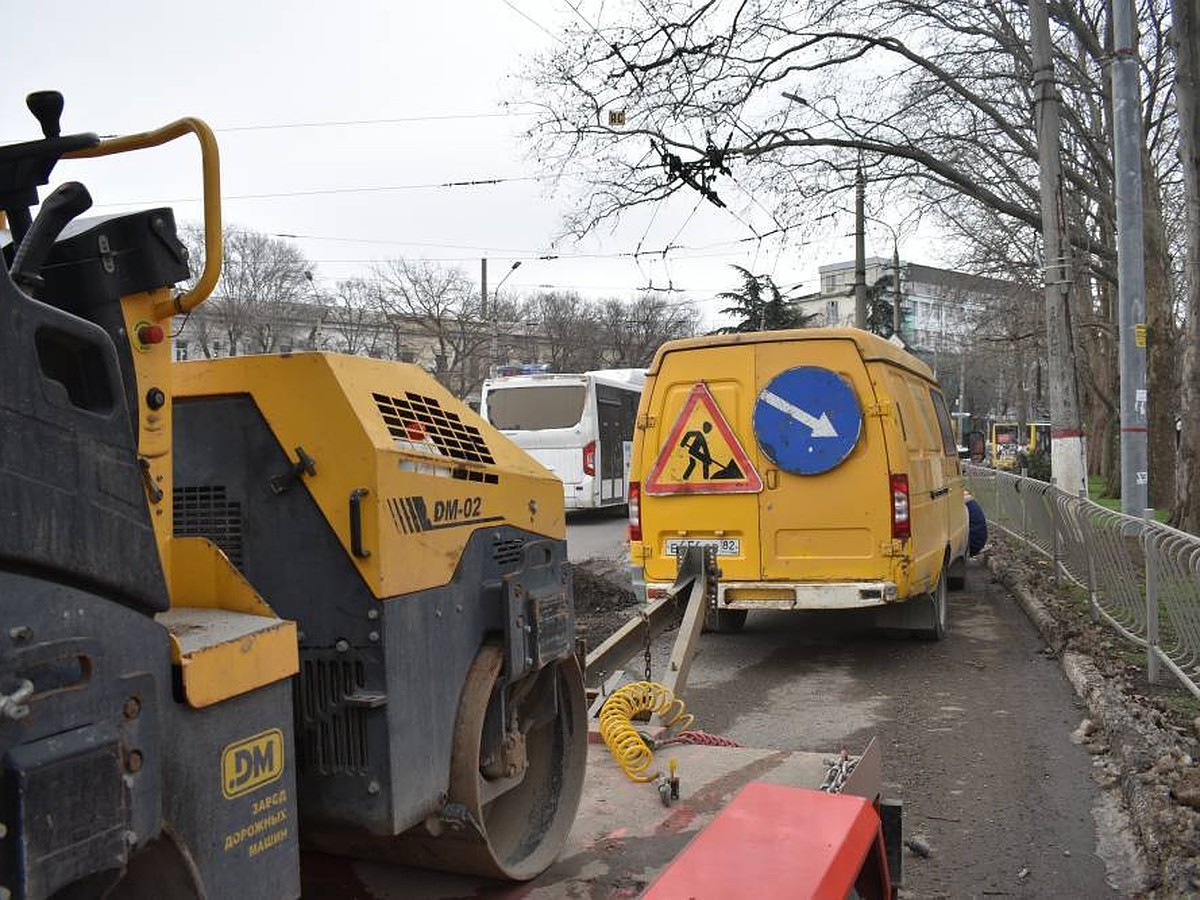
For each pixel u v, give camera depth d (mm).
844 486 7988
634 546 8656
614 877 2990
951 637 9688
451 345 41875
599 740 4148
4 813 1473
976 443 12750
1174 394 21734
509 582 2877
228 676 1907
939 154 19203
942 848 4734
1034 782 5574
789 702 7434
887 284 54156
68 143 1854
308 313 35688
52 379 1669
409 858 2936
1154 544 7141
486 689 2766
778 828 2648
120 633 1693
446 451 2766
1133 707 6312
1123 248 12523
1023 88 18688
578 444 22766
